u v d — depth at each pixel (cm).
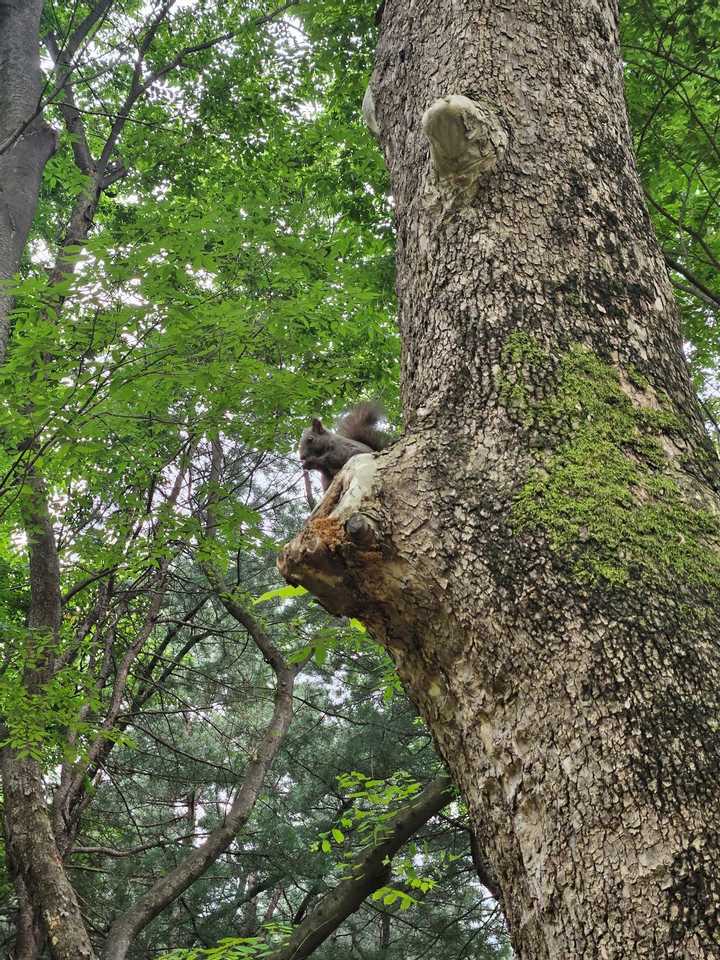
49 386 518
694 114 571
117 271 463
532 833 151
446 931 951
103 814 1035
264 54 1037
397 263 249
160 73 1012
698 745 142
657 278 217
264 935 1051
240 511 648
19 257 668
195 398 580
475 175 221
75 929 643
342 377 603
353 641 734
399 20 275
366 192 928
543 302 203
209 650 1407
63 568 851
